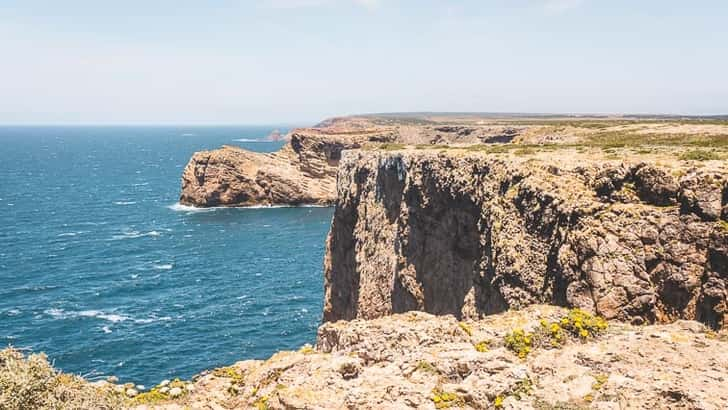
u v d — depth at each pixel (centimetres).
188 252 10281
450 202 4288
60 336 6197
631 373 1809
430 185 4572
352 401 1777
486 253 3647
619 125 7712
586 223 2853
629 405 1638
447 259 4303
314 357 2302
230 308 7219
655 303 2553
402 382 1848
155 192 18550
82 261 9438
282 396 1888
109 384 2306
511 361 1970
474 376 1833
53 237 11294
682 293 2481
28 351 5762
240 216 14212
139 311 7050
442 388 1819
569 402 1703
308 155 16225
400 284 4891
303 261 9756
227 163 15550
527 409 1658
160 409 2055
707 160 2858
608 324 2380
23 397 1641
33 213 14112
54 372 1792
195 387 2362
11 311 6956
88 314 6906
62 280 8319
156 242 11056
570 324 2281
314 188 16012
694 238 2511
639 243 2662
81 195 17588
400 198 5116
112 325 6556
